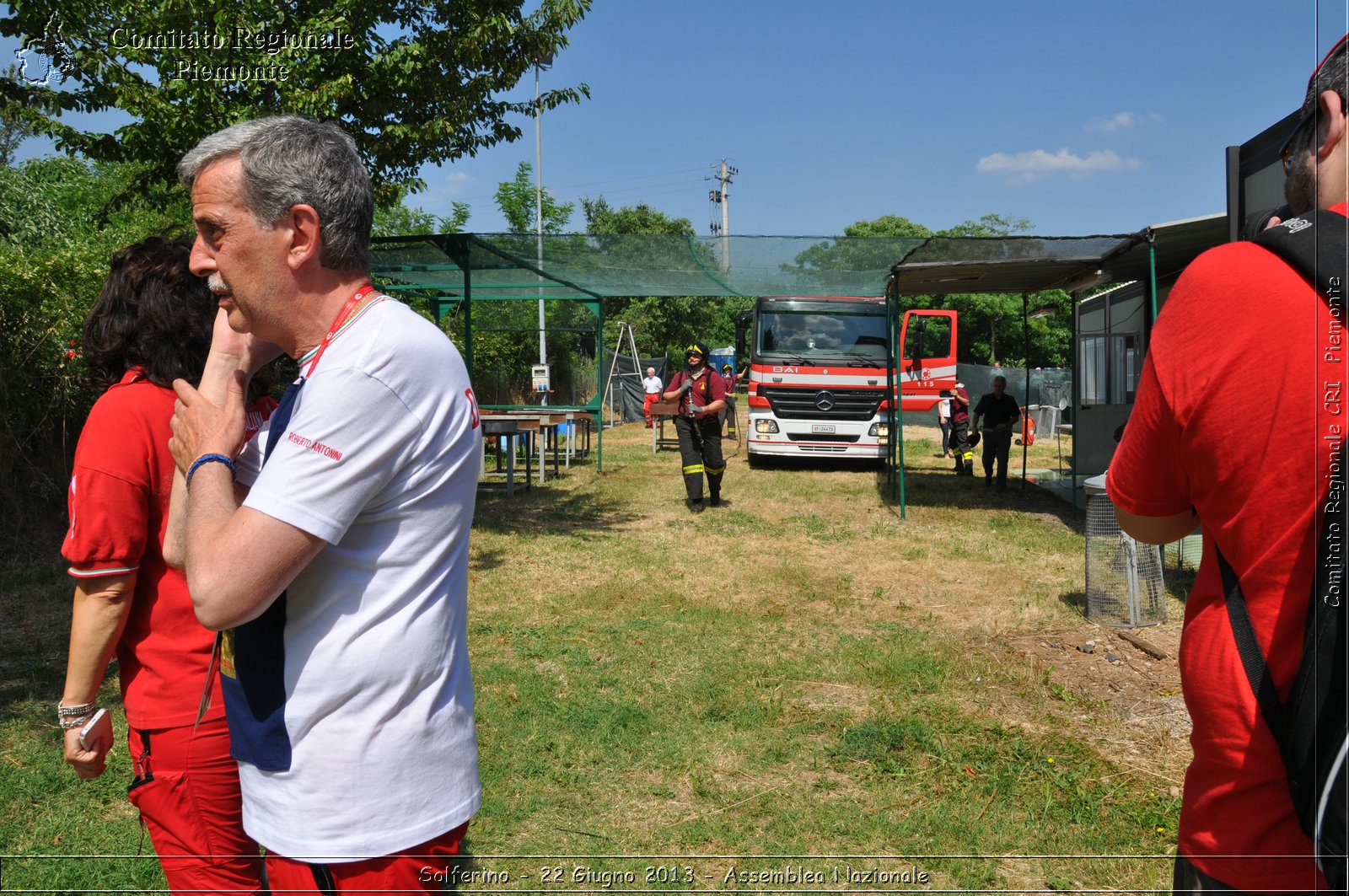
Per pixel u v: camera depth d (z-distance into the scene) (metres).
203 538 1.35
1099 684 4.69
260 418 1.85
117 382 1.89
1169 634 5.57
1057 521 9.85
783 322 14.71
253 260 1.42
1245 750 1.12
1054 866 3.01
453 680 1.50
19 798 3.36
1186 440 1.18
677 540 8.66
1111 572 5.88
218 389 1.57
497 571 7.25
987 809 3.38
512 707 4.31
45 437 7.93
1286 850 1.09
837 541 8.71
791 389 14.33
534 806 3.38
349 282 1.49
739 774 3.70
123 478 1.71
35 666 4.81
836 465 15.74
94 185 16.33
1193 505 1.31
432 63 7.19
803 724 4.18
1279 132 1.93
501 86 7.74
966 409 14.05
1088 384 13.04
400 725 1.41
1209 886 1.18
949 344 18.88
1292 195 1.23
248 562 1.29
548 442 16.56
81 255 8.53
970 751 3.86
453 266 10.78
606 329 38.72
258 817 1.45
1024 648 5.30
